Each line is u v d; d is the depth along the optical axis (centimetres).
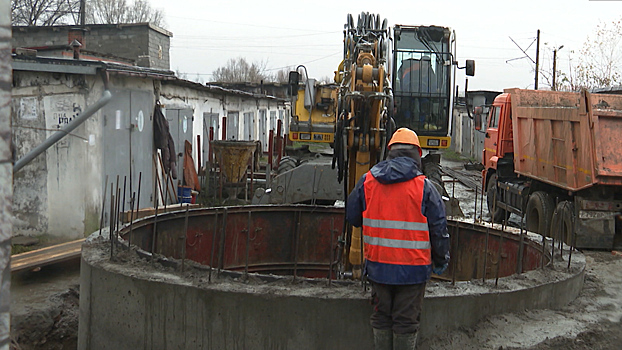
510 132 1221
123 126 1038
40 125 917
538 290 452
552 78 2830
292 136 1327
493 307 426
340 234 800
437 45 1226
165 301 414
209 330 407
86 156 936
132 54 2148
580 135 838
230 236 752
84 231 941
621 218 834
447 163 2948
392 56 1200
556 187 978
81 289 476
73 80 926
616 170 796
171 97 1305
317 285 420
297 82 1318
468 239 690
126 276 428
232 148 1374
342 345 397
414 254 354
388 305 368
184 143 1392
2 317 178
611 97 884
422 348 397
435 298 400
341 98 558
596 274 627
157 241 646
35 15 2873
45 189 932
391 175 357
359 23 743
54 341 559
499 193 1255
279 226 789
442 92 1230
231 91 1770
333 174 1020
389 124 528
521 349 389
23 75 902
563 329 418
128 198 1059
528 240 599
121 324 434
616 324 437
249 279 426
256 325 401
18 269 683
